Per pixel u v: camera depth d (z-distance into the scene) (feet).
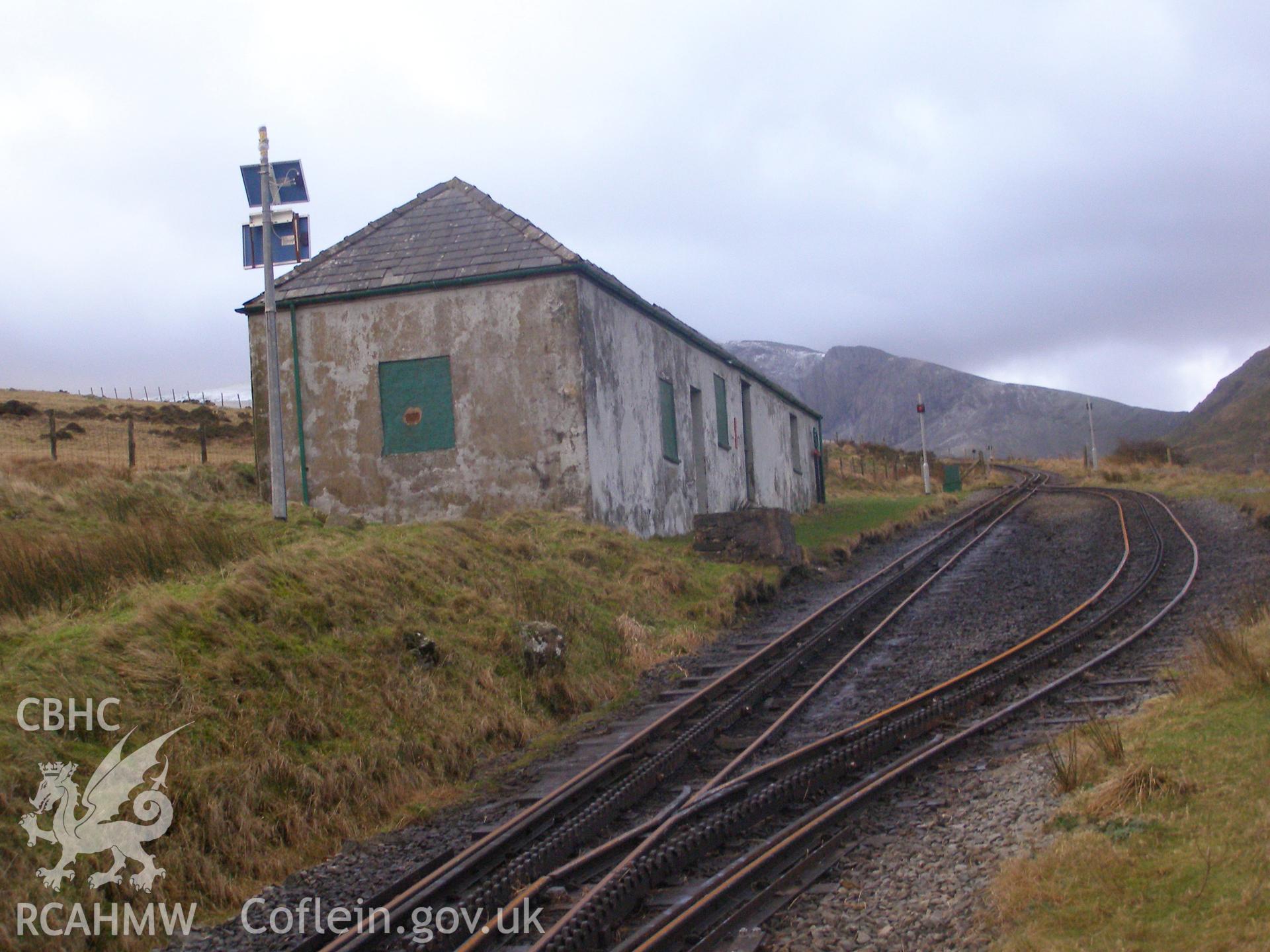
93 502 51.21
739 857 23.24
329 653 34.91
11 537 36.42
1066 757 26.55
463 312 67.92
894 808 26.02
